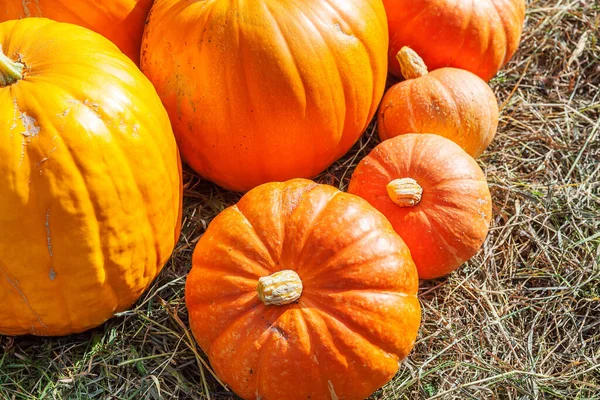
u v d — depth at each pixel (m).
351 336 0.88
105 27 1.02
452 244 0.97
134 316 1.00
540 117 1.18
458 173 0.98
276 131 0.98
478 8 1.10
